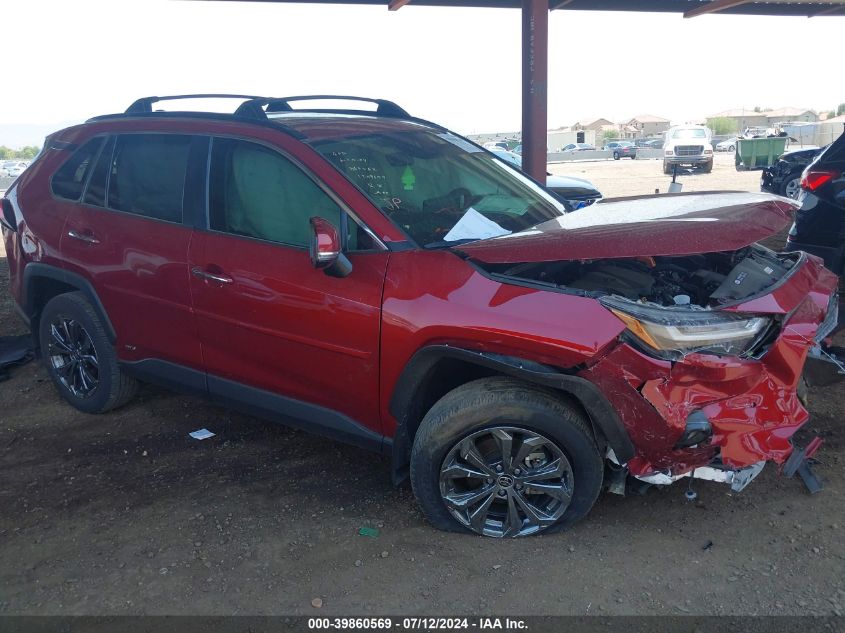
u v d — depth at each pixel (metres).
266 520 3.33
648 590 2.77
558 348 2.68
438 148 3.99
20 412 4.57
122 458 3.96
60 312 4.29
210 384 3.74
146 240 3.75
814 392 4.31
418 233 3.25
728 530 3.11
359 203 3.18
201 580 2.92
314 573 2.95
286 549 3.11
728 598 2.71
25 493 3.62
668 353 2.68
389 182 3.48
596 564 2.93
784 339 2.87
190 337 3.70
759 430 2.78
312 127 3.66
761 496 3.34
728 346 2.77
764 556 2.93
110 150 4.04
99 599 2.83
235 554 3.08
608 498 3.38
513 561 2.97
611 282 3.11
